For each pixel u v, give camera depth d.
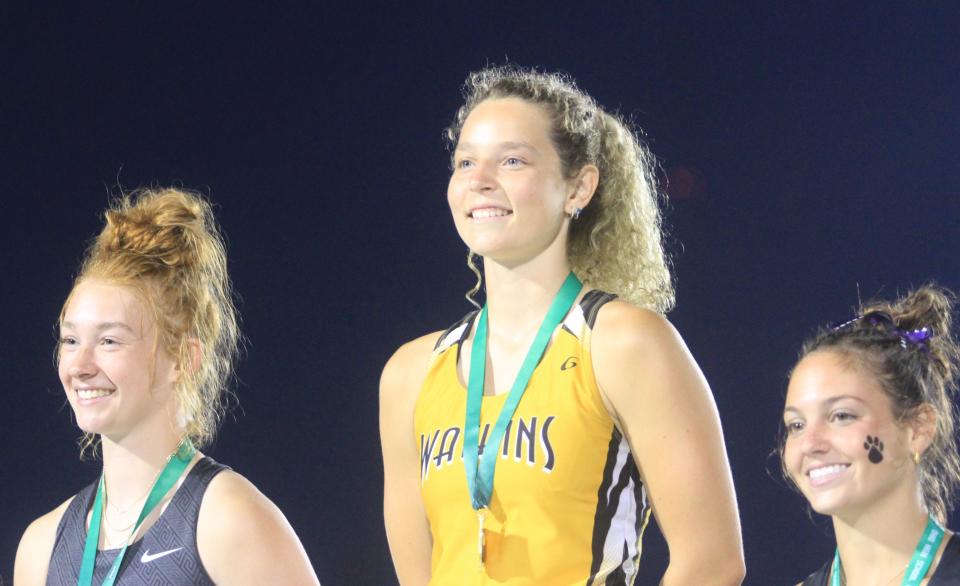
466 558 9.29
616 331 9.31
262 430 20.98
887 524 8.50
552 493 9.08
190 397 10.15
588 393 9.27
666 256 21.19
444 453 9.51
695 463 9.22
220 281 10.65
